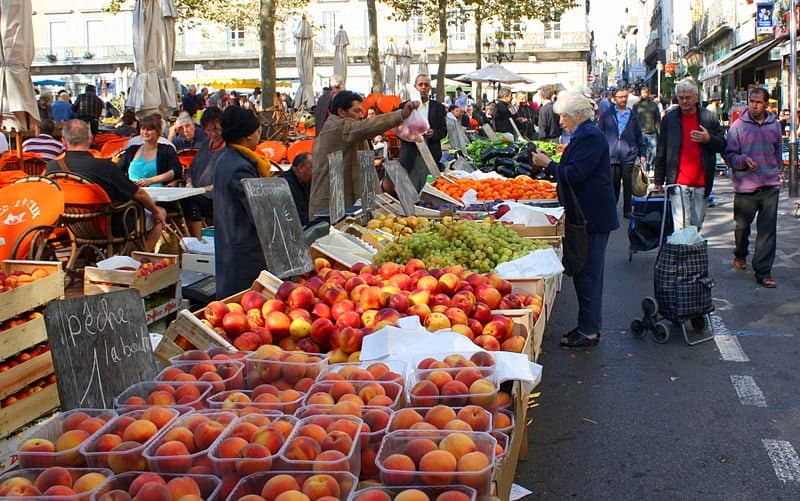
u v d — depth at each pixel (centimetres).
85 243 735
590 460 485
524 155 1484
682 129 953
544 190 1018
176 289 631
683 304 707
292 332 412
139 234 759
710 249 1141
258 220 502
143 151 924
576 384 620
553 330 777
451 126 1620
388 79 2895
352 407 294
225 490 249
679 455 489
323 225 677
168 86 1419
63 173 688
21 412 430
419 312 434
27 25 1013
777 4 2698
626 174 1421
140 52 1308
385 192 983
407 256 606
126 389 319
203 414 285
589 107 671
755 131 909
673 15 6831
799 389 594
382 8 6297
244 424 268
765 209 913
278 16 3738
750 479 455
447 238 640
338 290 439
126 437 268
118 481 247
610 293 912
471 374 324
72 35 6550
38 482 245
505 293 501
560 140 2000
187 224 931
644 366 658
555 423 544
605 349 707
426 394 310
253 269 535
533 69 6462
